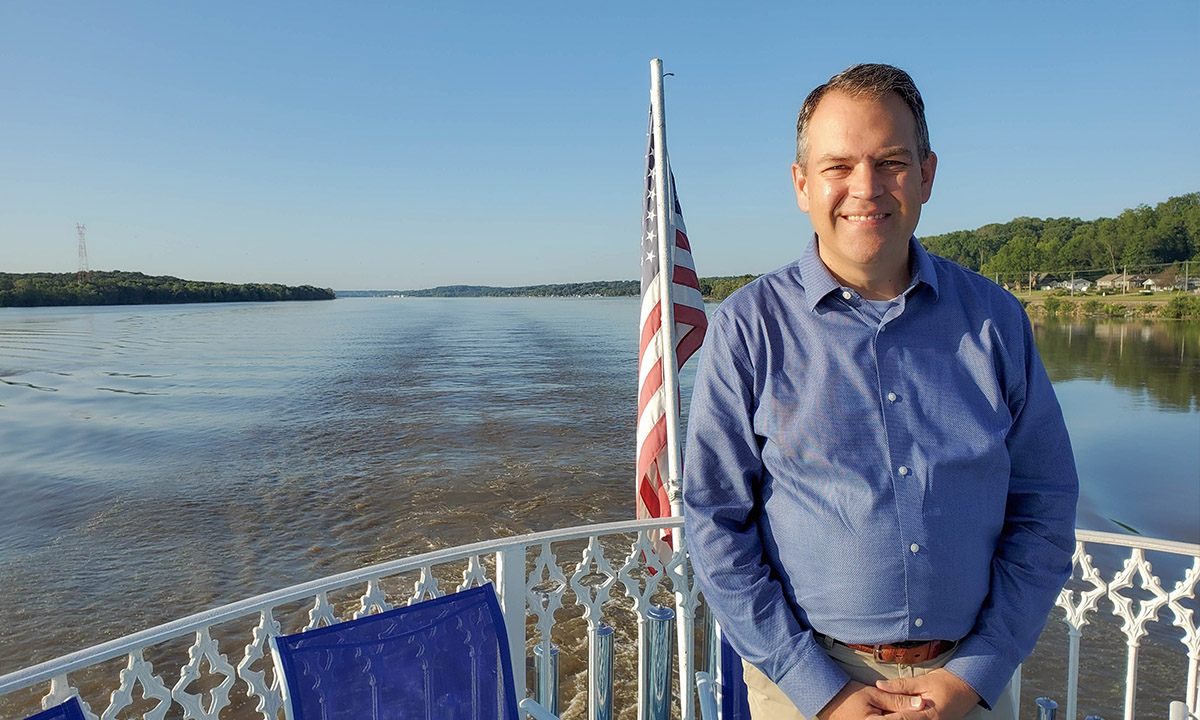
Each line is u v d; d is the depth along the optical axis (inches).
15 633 382.9
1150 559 450.6
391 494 633.0
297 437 899.4
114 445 872.3
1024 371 67.1
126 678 74.1
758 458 70.4
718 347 70.9
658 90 166.4
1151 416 1127.6
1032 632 65.6
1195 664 99.7
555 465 733.9
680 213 176.1
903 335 66.1
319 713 79.6
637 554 114.7
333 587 88.2
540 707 93.1
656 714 109.3
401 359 1989.4
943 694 63.3
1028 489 67.8
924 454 63.6
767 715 72.3
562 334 3157.0
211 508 602.2
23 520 576.7
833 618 66.3
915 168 65.3
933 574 63.2
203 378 1587.1
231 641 355.9
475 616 92.7
